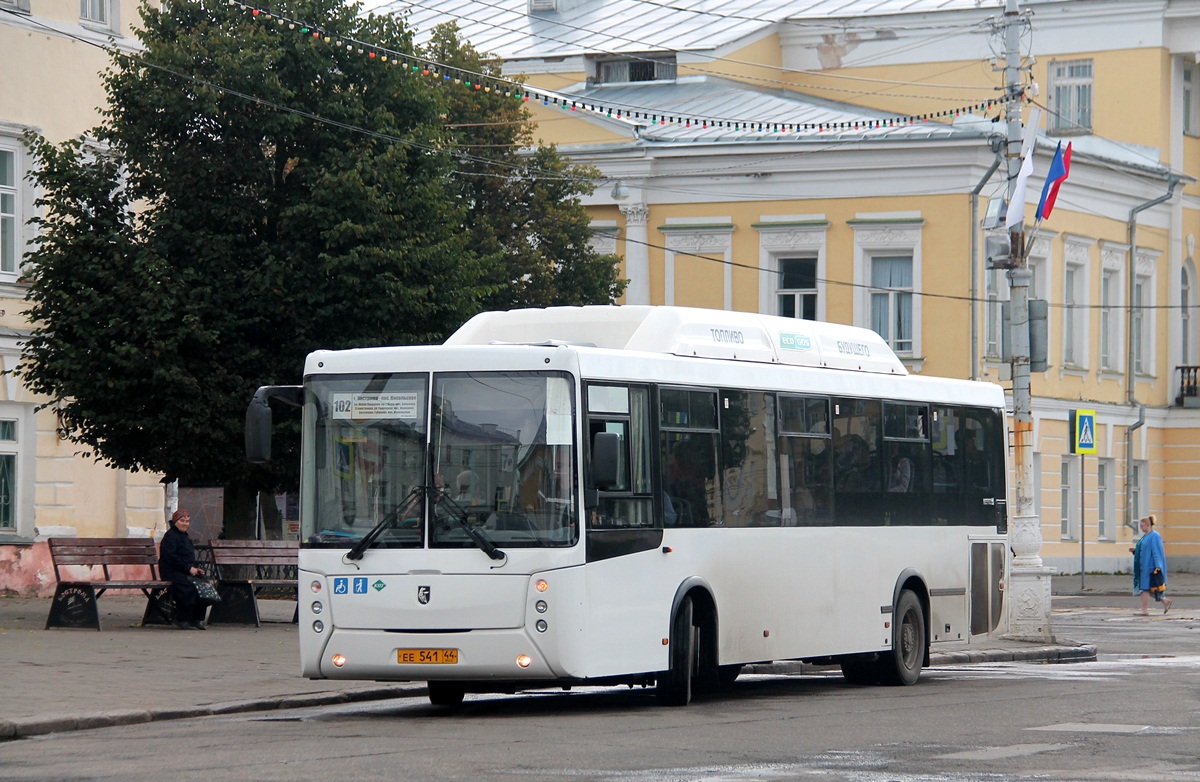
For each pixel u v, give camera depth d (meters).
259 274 30.02
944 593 24.42
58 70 39.25
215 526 36.28
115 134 31.00
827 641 21.89
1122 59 67.69
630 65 67.06
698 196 60.19
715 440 20.23
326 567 18.42
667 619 19.20
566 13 70.62
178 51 30.28
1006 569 26.02
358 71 31.77
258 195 31.23
